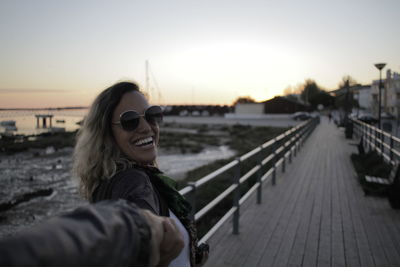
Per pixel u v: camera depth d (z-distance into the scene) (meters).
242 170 9.48
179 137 33.84
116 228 0.43
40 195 10.71
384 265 3.59
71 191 11.29
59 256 0.33
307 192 6.69
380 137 9.55
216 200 3.58
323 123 38.09
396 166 5.50
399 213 5.30
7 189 11.84
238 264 3.56
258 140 28.59
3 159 20.19
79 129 1.27
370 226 4.75
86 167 1.20
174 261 1.19
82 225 0.39
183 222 1.28
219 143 28.30
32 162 18.81
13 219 8.31
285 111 61.44
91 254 0.37
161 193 1.20
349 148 14.05
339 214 5.29
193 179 10.61
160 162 18.48
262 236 4.36
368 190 6.38
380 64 14.01
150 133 1.28
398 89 39.59
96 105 1.23
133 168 1.15
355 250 3.95
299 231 4.55
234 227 4.41
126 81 1.30
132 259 0.45
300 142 14.01
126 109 1.23
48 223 0.37
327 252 3.89
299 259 3.70
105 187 1.12
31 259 0.30
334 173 8.66
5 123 67.06
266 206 5.73
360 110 60.78
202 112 89.56
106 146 1.21
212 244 4.08
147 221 0.52
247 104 64.75
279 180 7.87
